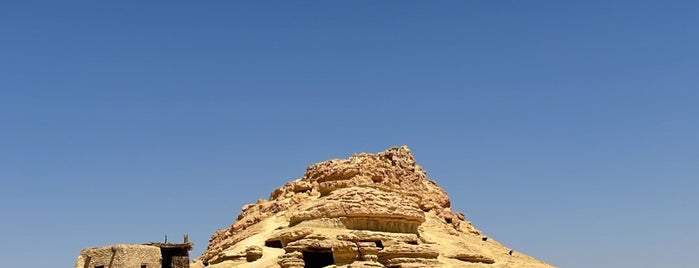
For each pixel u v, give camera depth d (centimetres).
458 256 10638
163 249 8031
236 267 9631
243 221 12862
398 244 9888
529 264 11294
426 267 9669
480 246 12381
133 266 7488
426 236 11519
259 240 10781
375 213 10188
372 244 9700
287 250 9619
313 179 12681
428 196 13550
